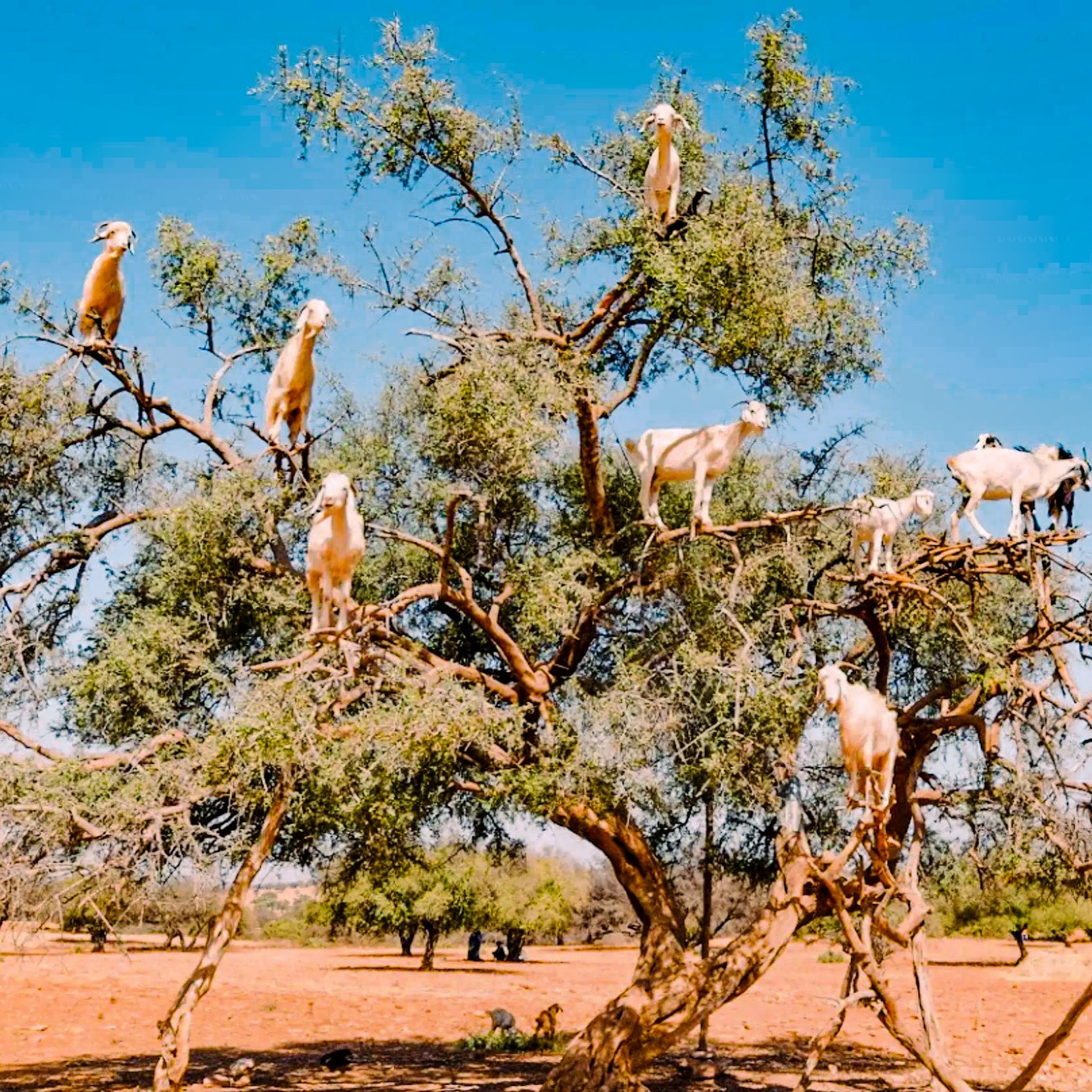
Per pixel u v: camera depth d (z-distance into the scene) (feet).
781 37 46.14
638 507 51.42
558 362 42.78
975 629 42.32
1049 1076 58.23
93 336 42.09
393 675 38.78
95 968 131.75
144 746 38.50
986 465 41.04
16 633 43.37
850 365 46.96
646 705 40.34
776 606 44.14
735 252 40.86
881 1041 75.66
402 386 51.78
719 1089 55.62
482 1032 77.56
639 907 44.86
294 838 46.96
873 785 36.86
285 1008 95.86
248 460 42.55
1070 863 40.27
